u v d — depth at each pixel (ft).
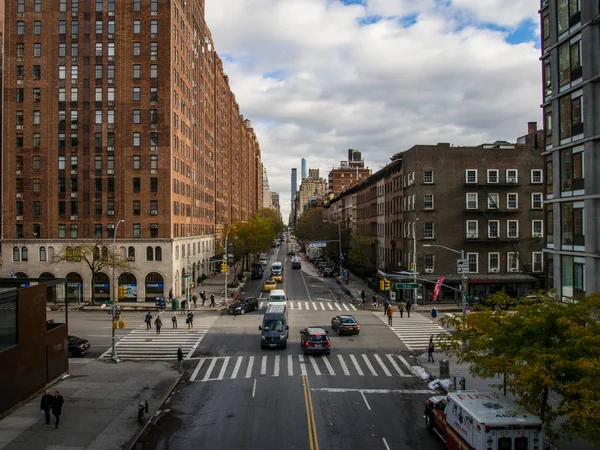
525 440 50.80
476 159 189.16
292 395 82.94
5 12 204.13
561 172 86.33
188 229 241.96
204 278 277.44
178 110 219.61
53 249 199.93
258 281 277.64
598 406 42.65
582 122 79.87
